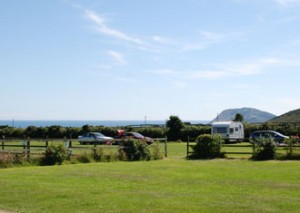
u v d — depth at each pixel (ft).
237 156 101.96
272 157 92.53
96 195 43.88
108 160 91.50
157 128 216.13
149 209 36.68
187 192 46.11
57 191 46.32
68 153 87.30
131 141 95.61
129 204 38.91
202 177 59.77
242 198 42.11
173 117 212.23
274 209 36.58
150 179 57.47
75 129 215.31
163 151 117.50
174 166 76.74
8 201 40.70
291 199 41.52
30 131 219.00
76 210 36.58
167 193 45.37
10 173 65.05
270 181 55.06
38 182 54.08
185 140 209.36
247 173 64.59
